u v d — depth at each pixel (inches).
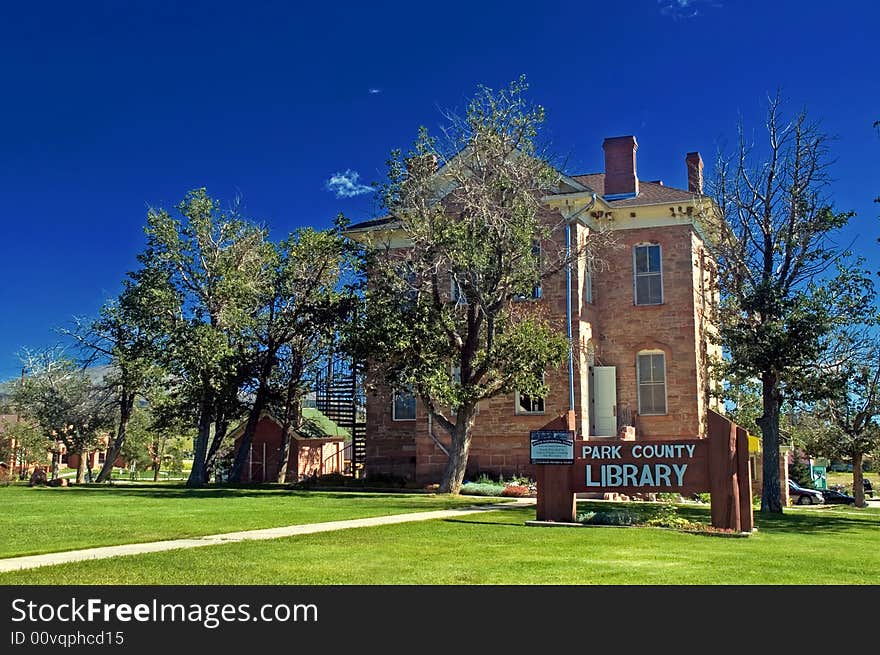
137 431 1945.1
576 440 650.2
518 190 1032.2
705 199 1057.5
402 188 1061.1
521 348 1015.6
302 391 1561.3
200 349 1337.4
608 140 1360.7
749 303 916.0
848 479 3149.6
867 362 1016.9
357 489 1214.3
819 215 901.2
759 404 1254.3
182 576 376.5
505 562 421.7
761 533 622.2
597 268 1277.1
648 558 444.5
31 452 1814.7
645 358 1275.8
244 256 1453.0
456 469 1056.2
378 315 1066.7
